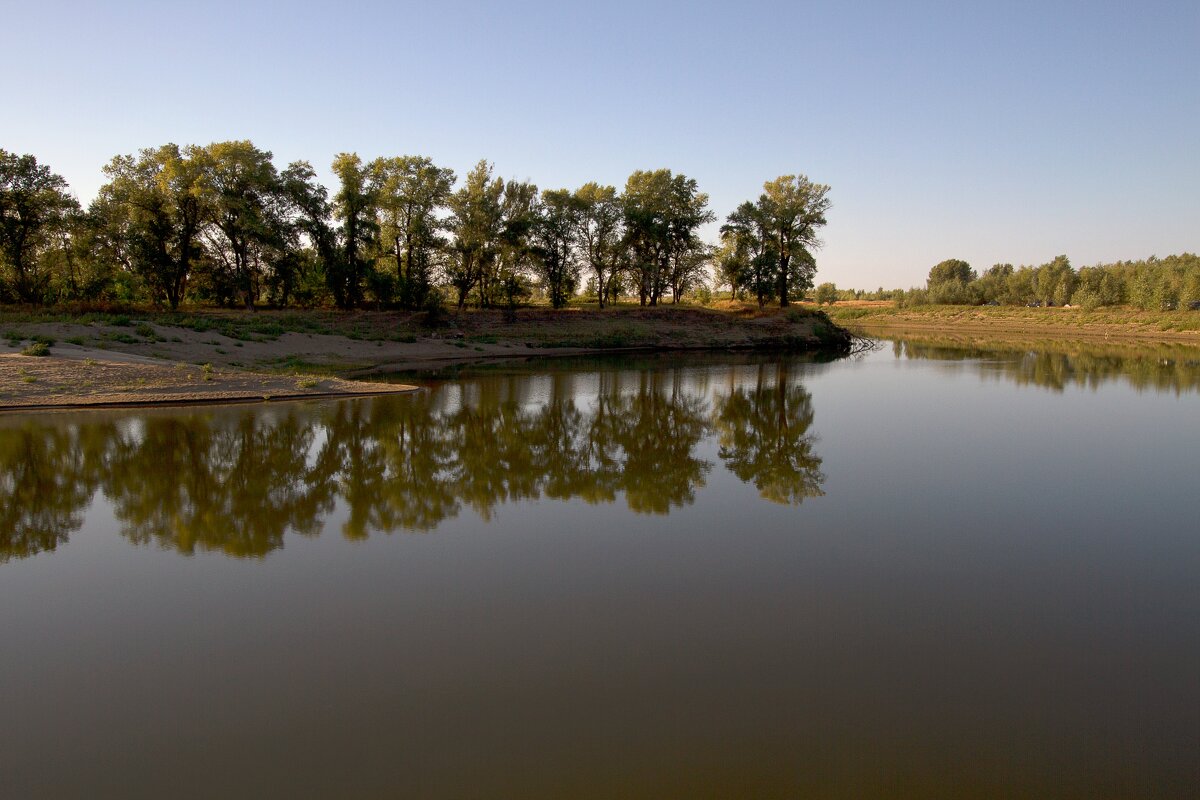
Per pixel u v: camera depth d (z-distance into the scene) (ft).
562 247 192.54
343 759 20.47
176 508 44.19
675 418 80.07
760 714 22.71
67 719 22.50
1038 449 62.64
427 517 43.11
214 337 123.44
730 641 27.55
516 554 36.88
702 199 199.82
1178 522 42.52
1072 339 229.86
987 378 118.21
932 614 30.12
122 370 88.84
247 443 61.31
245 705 23.20
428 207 168.76
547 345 168.04
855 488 50.06
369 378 111.96
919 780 19.57
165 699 23.61
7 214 130.11
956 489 49.70
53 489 47.52
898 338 235.81
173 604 30.76
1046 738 21.56
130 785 19.40
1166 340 222.07
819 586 32.94
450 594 31.81
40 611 30.07
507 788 19.16
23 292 135.33
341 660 26.04
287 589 32.35
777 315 203.21
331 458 57.47
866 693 23.98
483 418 77.82
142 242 141.90
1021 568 35.35
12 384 80.59
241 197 144.46
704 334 188.65
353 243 163.73
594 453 61.82
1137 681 24.91
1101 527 41.65
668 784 19.34
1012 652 26.91
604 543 38.55
